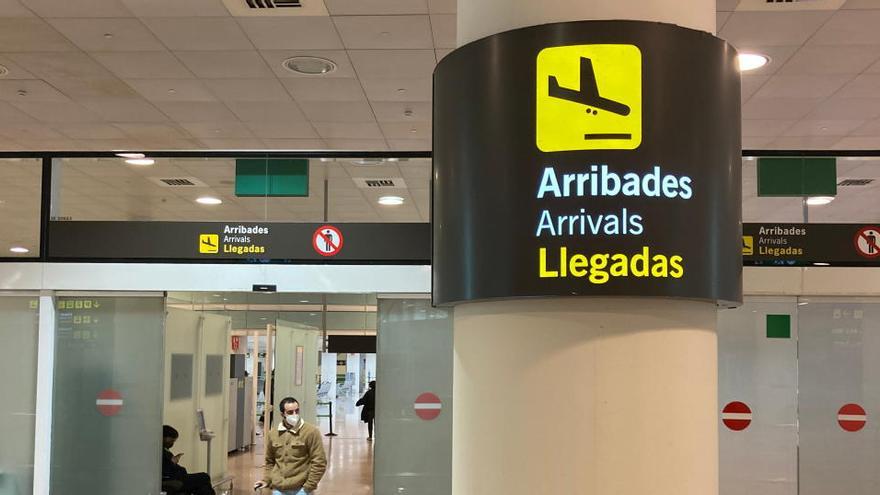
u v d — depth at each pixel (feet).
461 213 8.66
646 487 7.82
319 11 22.36
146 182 27.71
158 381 24.25
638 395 7.90
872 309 23.93
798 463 23.76
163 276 23.44
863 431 23.68
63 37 24.29
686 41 8.21
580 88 8.06
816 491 23.66
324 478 39.40
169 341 33.14
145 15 22.70
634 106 8.02
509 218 8.20
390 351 23.97
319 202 24.54
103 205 30.27
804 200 23.93
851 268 23.65
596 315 7.98
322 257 23.34
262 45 24.97
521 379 8.16
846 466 23.61
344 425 65.26
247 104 31.01
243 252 23.40
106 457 24.18
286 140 36.52
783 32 23.41
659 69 8.08
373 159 24.29
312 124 33.88
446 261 8.86
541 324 8.10
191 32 23.93
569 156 8.04
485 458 8.37
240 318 66.03
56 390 24.25
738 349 24.09
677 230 7.98
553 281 7.94
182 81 28.40
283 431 25.57
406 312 24.04
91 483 24.12
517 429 8.13
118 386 24.26
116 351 24.31
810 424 23.82
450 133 8.91
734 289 8.41
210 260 23.45
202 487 30.35
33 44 24.86
